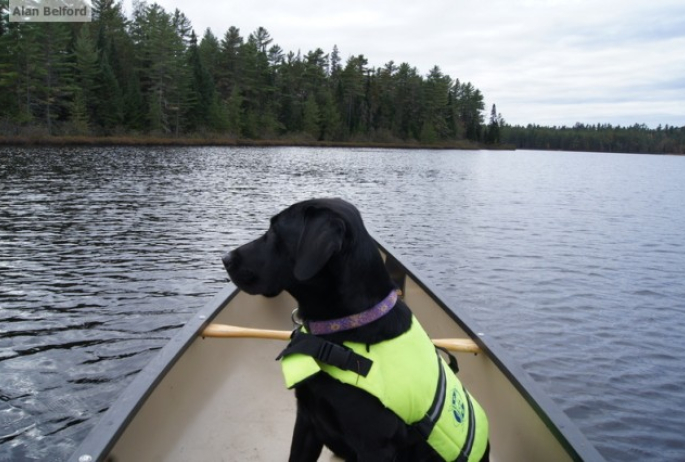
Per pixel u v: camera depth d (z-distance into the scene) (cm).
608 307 985
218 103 8738
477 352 336
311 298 214
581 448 221
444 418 211
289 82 10481
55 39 6506
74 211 1756
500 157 10100
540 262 1303
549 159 10450
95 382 635
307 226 208
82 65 6888
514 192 3244
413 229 1712
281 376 401
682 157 17112
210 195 2316
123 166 3731
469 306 955
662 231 1881
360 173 4094
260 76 9788
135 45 8481
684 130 19375
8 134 5841
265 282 218
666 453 581
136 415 249
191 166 4003
